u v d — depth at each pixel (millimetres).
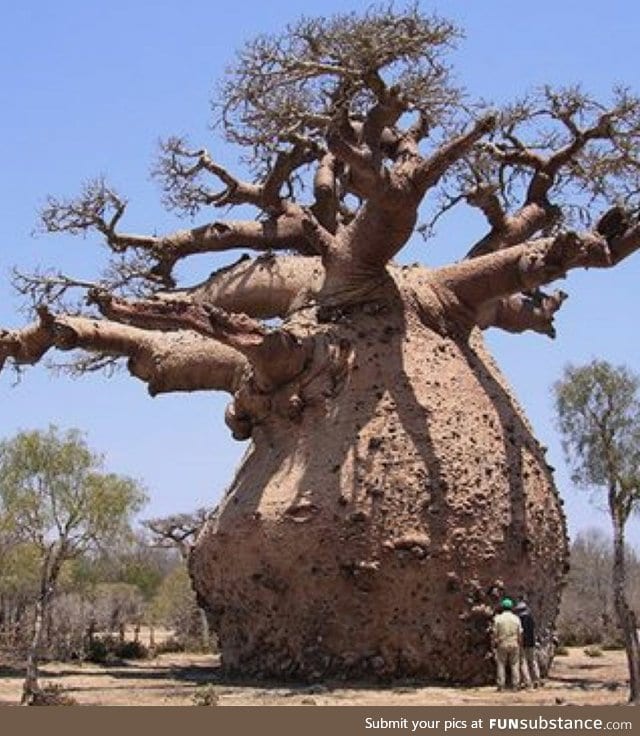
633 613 12984
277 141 18078
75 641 25094
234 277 18391
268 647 15070
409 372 15711
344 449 15062
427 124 16859
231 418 16688
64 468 27219
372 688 13852
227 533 15406
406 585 14352
